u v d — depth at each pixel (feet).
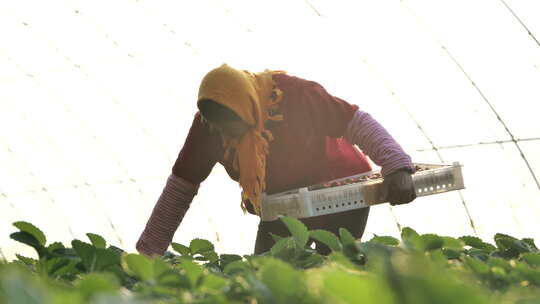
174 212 22.77
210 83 20.75
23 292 3.22
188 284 6.28
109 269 9.23
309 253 10.23
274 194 22.72
